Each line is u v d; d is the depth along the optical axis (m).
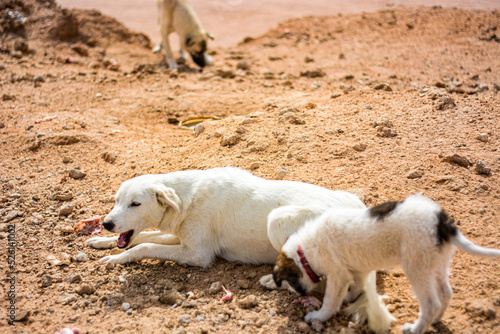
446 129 7.51
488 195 6.00
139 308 4.82
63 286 5.16
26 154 8.41
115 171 7.66
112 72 14.60
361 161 6.87
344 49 17.06
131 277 5.31
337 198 5.10
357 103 8.93
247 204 5.35
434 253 3.84
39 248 5.88
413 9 20.73
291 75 13.81
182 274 5.36
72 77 13.33
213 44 21.66
